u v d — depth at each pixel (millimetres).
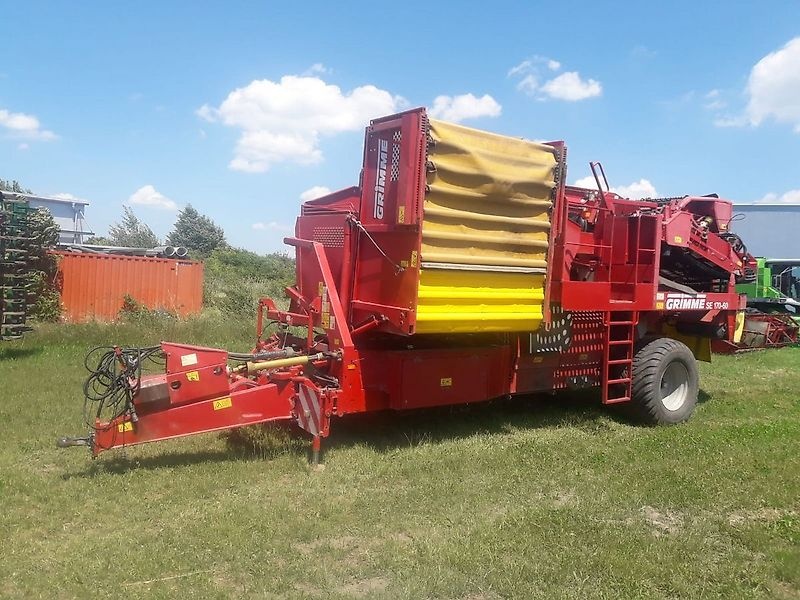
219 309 19094
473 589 3938
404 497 5352
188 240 49875
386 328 6383
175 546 4332
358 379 6492
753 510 5371
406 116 6027
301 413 6230
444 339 7383
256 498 5246
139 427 5621
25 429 6848
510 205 6637
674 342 8594
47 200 34406
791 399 10055
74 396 8312
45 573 3957
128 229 41375
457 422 7883
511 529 4719
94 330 13477
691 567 4266
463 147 6176
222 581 3979
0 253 11508
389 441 6977
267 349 7672
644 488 5684
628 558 4316
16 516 4773
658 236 8352
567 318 7836
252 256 35562
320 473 5902
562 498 5508
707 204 9656
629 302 8125
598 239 8266
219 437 6656
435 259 6105
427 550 4352
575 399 9523
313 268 7082
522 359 7645
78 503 5070
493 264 6531
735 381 11570
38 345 12352
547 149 6898
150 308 18250
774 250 23484
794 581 4156
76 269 17812
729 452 6820
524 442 7027
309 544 4527
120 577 3926
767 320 16297
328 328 6648
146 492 5320
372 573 4105
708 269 9625
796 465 6391
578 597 3857
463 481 5785
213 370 5855
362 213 6695
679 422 8484
